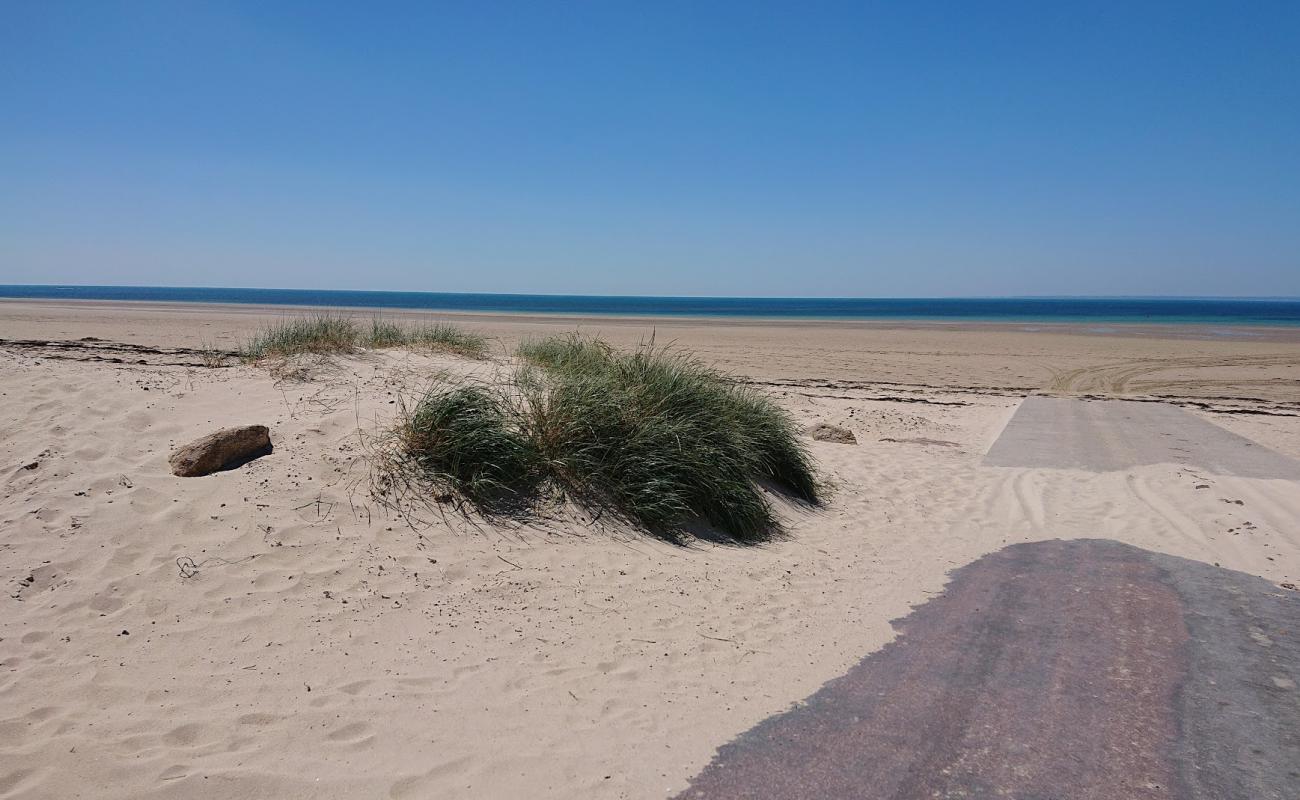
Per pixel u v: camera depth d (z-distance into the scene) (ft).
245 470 18.57
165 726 11.15
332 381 25.91
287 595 14.76
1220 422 47.24
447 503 19.21
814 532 23.65
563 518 20.06
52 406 20.95
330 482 18.72
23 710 11.12
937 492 29.17
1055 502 27.91
